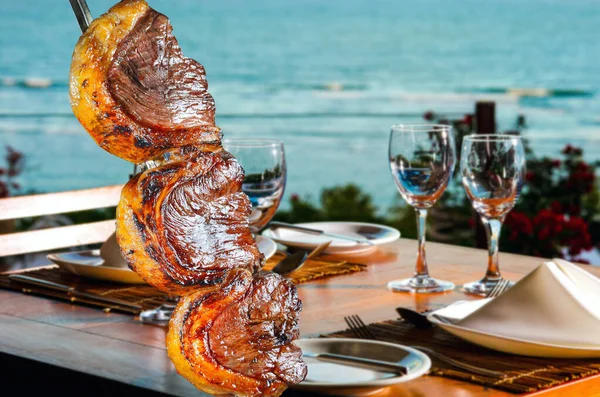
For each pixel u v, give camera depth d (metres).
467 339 1.70
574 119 28.95
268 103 35.53
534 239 4.24
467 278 2.35
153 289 2.27
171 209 0.95
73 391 1.65
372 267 2.49
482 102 4.74
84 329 1.93
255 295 0.98
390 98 35.91
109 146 0.98
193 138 0.99
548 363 1.62
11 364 1.75
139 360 1.70
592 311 1.77
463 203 5.88
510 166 2.22
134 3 0.97
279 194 2.38
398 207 9.79
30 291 2.29
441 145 2.26
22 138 29.06
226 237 0.98
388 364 1.56
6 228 4.40
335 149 30.42
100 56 0.94
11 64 41.12
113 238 2.39
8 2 41.69
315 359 1.64
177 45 0.99
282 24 48.22
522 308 1.77
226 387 0.98
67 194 2.87
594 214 5.29
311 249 2.61
